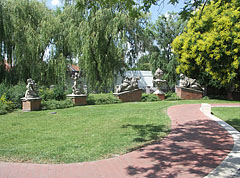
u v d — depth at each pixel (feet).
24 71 62.23
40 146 16.97
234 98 66.44
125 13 62.28
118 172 12.55
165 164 13.69
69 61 75.25
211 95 78.38
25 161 14.07
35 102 38.29
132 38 69.36
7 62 61.67
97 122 27.07
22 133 21.26
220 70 44.21
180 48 62.23
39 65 63.82
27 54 61.16
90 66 64.13
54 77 68.44
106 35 62.64
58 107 41.45
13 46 61.57
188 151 16.17
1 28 58.18
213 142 18.47
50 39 69.31
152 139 19.31
